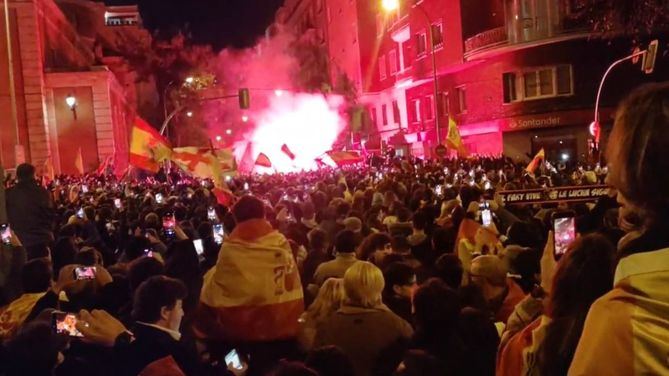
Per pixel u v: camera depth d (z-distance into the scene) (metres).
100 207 14.73
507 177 18.81
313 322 5.61
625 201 1.91
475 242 7.71
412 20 47.72
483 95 40.38
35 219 8.66
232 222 9.02
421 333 4.23
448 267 5.84
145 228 11.09
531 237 6.79
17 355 4.23
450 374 4.09
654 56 19.89
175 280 4.54
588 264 2.87
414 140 50.41
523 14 36.47
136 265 5.73
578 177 15.98
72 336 4.54
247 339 5.58
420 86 50.03
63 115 45.78
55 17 50.44
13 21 41.81
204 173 13.60
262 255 5.65
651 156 1.79
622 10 18.09
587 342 1.83
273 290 5.61
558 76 36.47
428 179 19.47
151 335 4.33
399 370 4.23
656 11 17.86
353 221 8.88
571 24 35.19
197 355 4.55
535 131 37.81
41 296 5.73
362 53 60.31
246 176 30.66
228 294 5.61
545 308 3.05
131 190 23.23
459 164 27.06
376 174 25.45
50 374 4.29
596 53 35.69
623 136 1.86
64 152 45.81
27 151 41.94
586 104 35.84
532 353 3.00
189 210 14.39
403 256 7.20
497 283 5.65
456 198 11.95
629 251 1.85
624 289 1.79
